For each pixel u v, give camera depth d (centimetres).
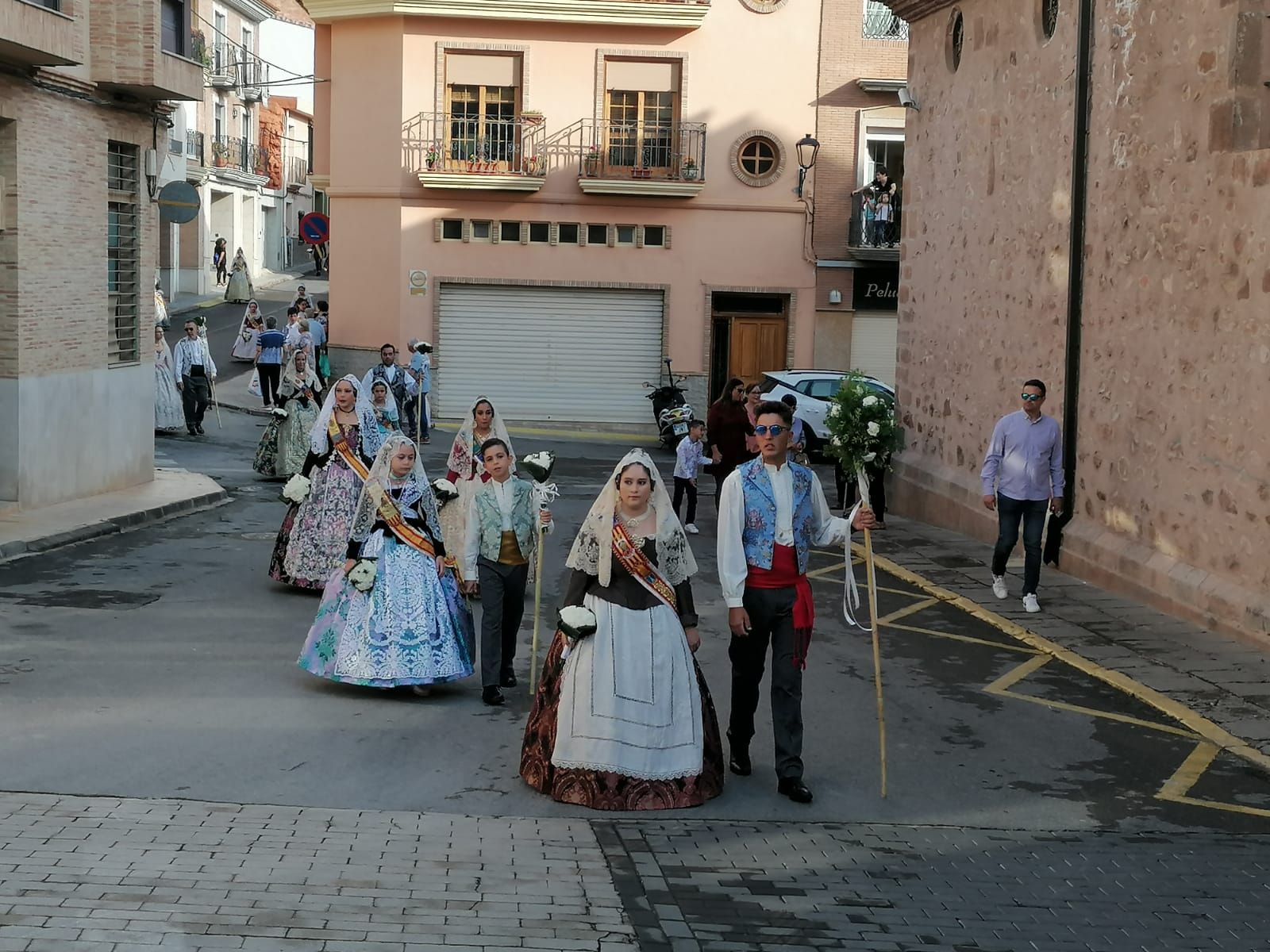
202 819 675
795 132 3228
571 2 3120
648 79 3209
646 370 3281
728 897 609
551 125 3197
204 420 2833
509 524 916
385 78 3180
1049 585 1380
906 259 1988
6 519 1551
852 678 1022
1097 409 1413
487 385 3269
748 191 3231
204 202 5328
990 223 1692
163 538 1539
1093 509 1418
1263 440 1123
